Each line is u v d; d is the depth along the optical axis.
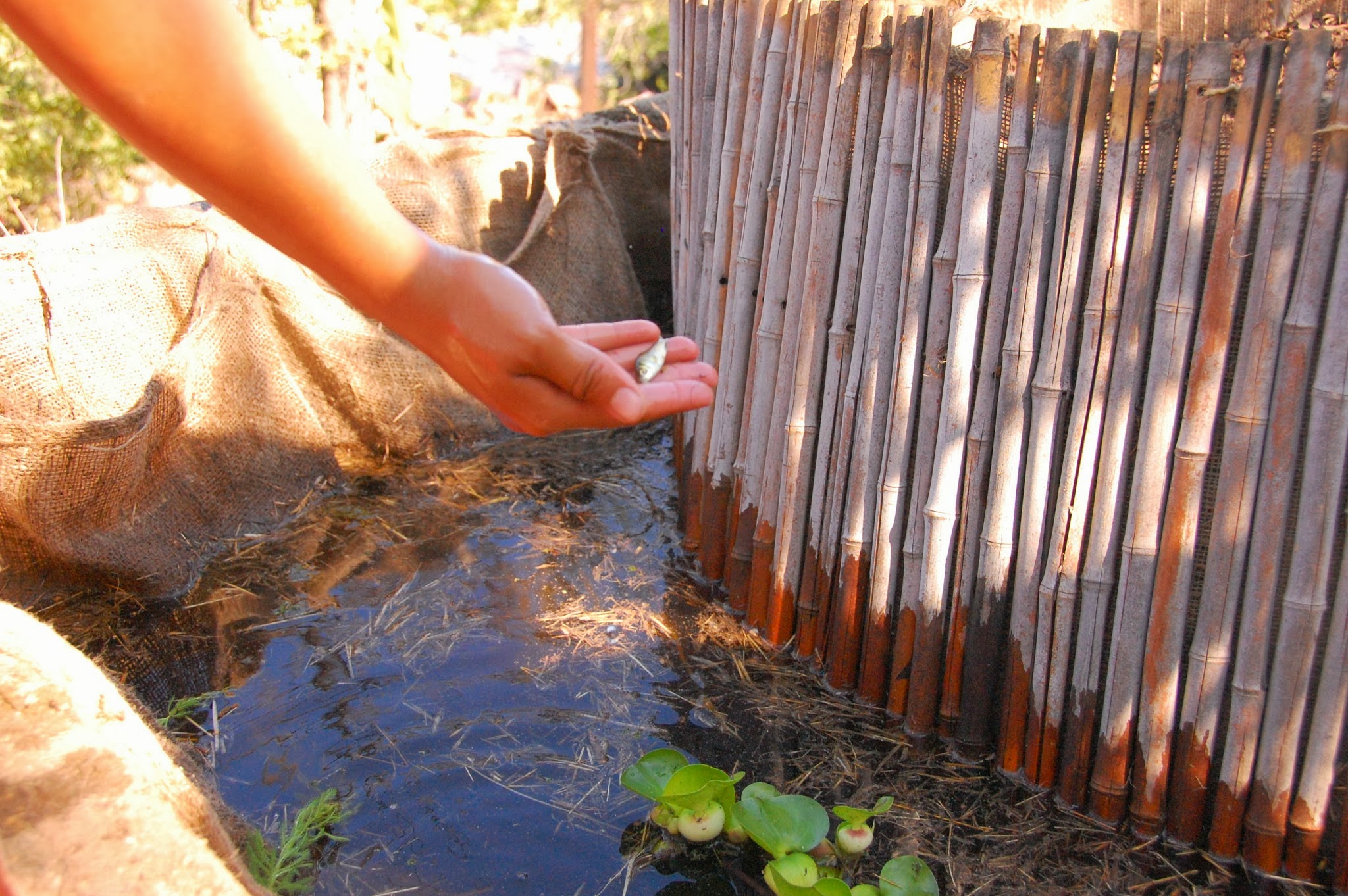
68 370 1.37
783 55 1.23
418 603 1.38
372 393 1.69
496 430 1.84
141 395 1.44
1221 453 0.95
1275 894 0.97
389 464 1.74
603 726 1.17
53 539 1.30
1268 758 0.96
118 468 1.32
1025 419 1.04
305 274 1.63
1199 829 1.02
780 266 1.23
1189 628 0.99
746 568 1.35
